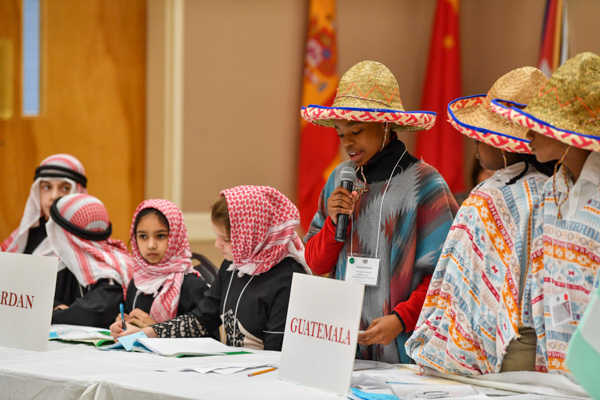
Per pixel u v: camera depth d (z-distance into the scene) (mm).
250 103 9336
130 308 5363
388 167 4289
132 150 9328
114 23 9117
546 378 3404
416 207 4156
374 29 9758
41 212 6504
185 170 9070
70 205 5805
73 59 8992
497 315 3586
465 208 3732
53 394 3584
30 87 8859
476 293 3645
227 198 4730
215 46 9125
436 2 9938
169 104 8992
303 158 9344
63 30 8930
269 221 4793
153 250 5301
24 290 4457
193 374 3658
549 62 9258
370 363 4141
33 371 3715
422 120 4160
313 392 3459
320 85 9266
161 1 8984
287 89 9492
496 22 9898
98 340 4707
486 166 3887
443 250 3762
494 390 3521
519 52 9766
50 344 4664
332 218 4262
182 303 5297
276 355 4305
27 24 8789
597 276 3238
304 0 9492
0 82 8773
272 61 9398
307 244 4527
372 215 4258
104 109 9156
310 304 3643
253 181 9414
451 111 3855
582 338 2871
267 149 9461
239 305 4734
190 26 8984
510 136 3627
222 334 4840
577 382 3188
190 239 9055
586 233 3342
